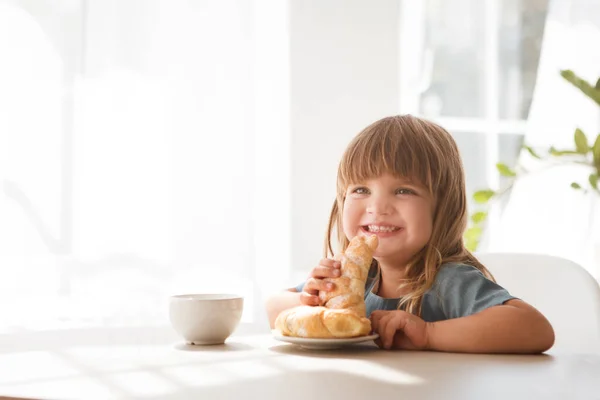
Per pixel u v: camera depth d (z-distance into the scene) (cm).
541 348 97
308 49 223
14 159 204
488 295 107
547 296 144
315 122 222
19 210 203
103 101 210
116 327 125
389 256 120
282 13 222
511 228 243
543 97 247
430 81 243
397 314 101
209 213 214
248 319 213
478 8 247
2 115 204
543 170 241
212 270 213
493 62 246
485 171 244
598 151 204
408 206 114
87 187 208
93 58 210
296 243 219
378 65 228
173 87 214
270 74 220
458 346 97
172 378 75
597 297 138
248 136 217
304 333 97
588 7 250
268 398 64
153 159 212
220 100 216
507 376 77
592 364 86
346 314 96
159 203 212
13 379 75
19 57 206
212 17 217
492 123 246
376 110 227
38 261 203
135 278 209
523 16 249
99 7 211
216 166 215
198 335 103
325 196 221
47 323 201
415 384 71
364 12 228
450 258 120
